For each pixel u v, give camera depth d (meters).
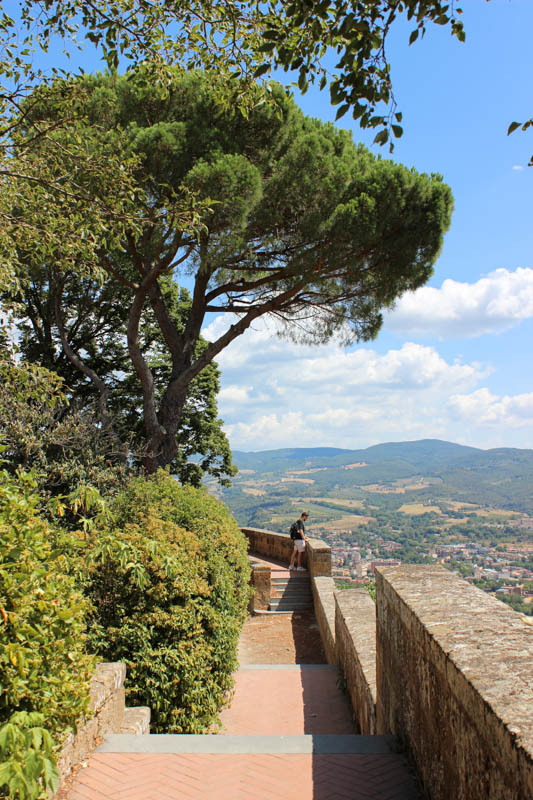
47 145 7.27
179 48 6.52
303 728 6.27
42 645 3.08
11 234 6.98
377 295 15.09
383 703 4.30
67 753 3.51
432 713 2.88
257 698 7.28
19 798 2.29
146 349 22.61
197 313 15.60
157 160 11.82
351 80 4.09
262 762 3.65
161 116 13.06
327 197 13.45
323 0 3.92
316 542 15.83
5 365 6.23
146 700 5.44
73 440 12.36
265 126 13.47
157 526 6.95
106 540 4.10
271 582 15.40
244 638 11.97
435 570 4.30
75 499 3.82
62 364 20.52
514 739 1.76
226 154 12.55
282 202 13.50
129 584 5.73
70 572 5.38
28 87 6.59
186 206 7.74
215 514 9.21
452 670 2.44
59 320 17.56
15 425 10.23
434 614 3.12
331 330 17.08
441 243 14.33
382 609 4.32
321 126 15.41
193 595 6.30
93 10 6.00
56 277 17.23
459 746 2.40
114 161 7.51
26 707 2.92
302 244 14.22
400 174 13.40
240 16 5.96
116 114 13.00
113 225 7.62
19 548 2.90
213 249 12.14
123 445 13.89
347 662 7.00
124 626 5.55
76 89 7.00
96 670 4.51
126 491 8.88
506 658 2.39
